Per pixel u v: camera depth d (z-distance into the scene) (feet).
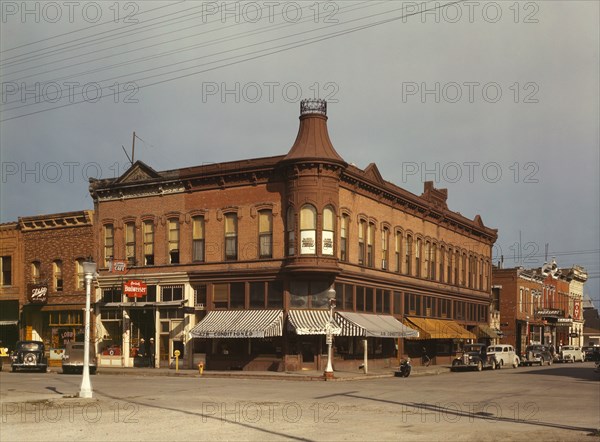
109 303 156.87
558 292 315.99
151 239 154.92
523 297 266.57
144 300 152.97
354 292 146.30
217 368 140.46
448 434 50.90
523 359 203.10
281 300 136.87
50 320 167.73
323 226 134.62
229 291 142.51
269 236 139.85
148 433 50.21
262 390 91.20
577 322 342.64
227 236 144.97
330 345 119.24
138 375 131.03
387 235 163.22
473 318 219.61
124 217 158.40
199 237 148.46
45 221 168.86
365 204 152.76
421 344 182.60
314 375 122.01
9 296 173.88
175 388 93.30
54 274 167.63
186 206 150.30
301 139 137.69
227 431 51.44
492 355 171.63
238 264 142.20
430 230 188.24
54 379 112.37
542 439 48.52
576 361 250.57
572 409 70.59
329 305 128.06
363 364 149.38
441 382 113.60
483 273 230.27
